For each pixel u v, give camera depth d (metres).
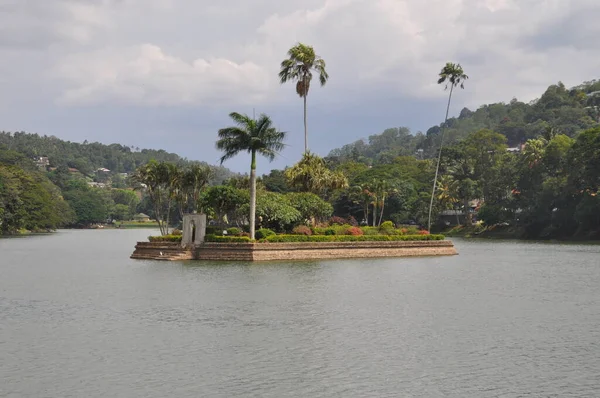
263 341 28.94
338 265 67.69
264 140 74.75
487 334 30.55
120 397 21.19
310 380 23.06
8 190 158.50
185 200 99.69
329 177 98.44
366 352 27.00
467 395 21.50
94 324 32.88
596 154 120.75
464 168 171.50
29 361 25.52
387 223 92.75
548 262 75.69
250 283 50.00
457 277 56.19
